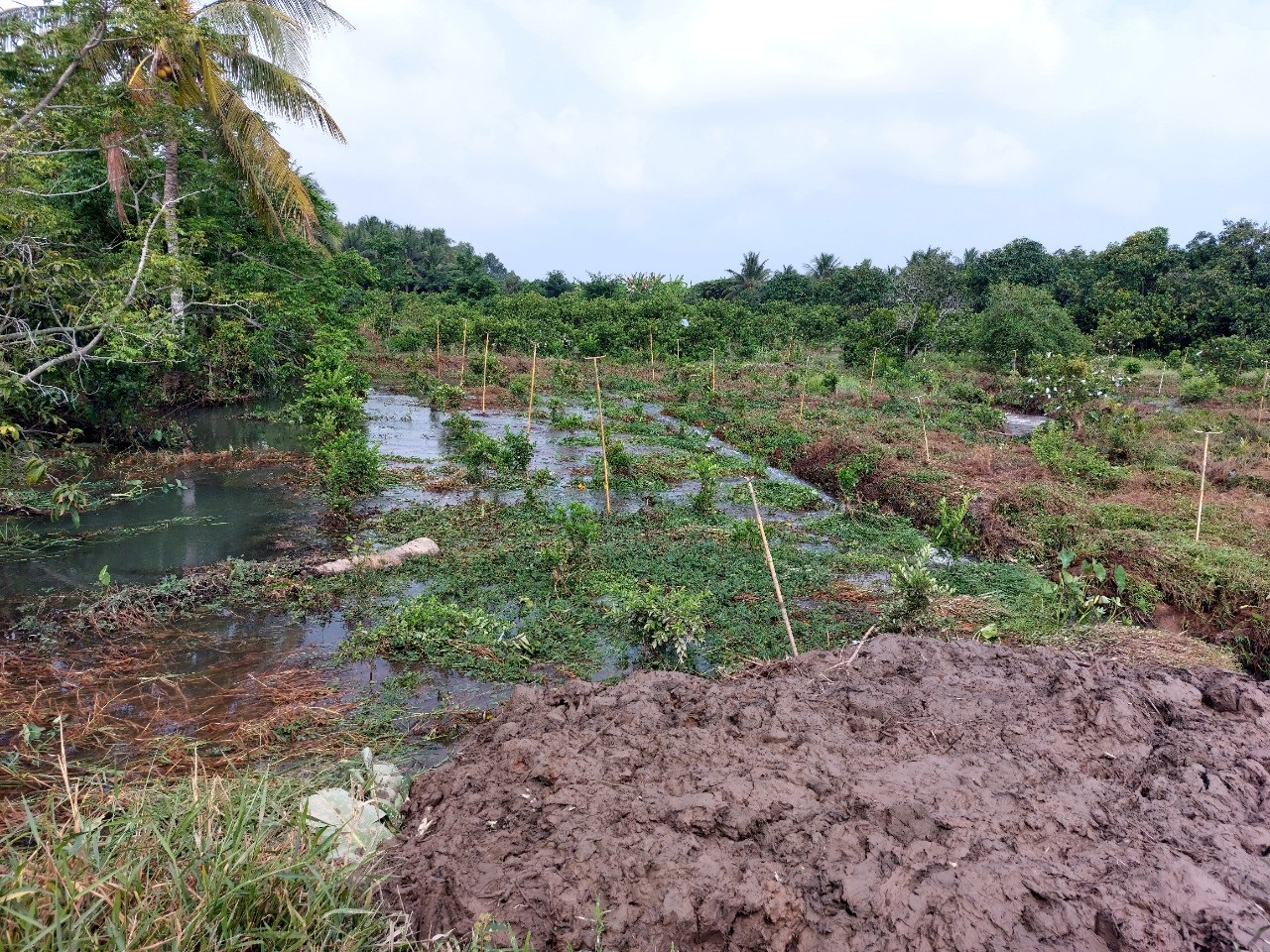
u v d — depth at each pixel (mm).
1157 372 28500
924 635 5980
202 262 17516
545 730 4020
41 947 2238
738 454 14109
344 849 3270
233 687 5266
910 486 10781
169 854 2535
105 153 13594
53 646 5723
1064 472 11859
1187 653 5930
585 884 2887
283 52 15898
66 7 9398
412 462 12195
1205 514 9844
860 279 43312
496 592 6945
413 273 51375
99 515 9062
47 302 9742
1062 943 2602
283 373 17328
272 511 9414
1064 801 3305
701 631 5777
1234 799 3418
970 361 28047
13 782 4016
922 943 2600
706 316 28531
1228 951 2541
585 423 15945
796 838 3072
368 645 5887
